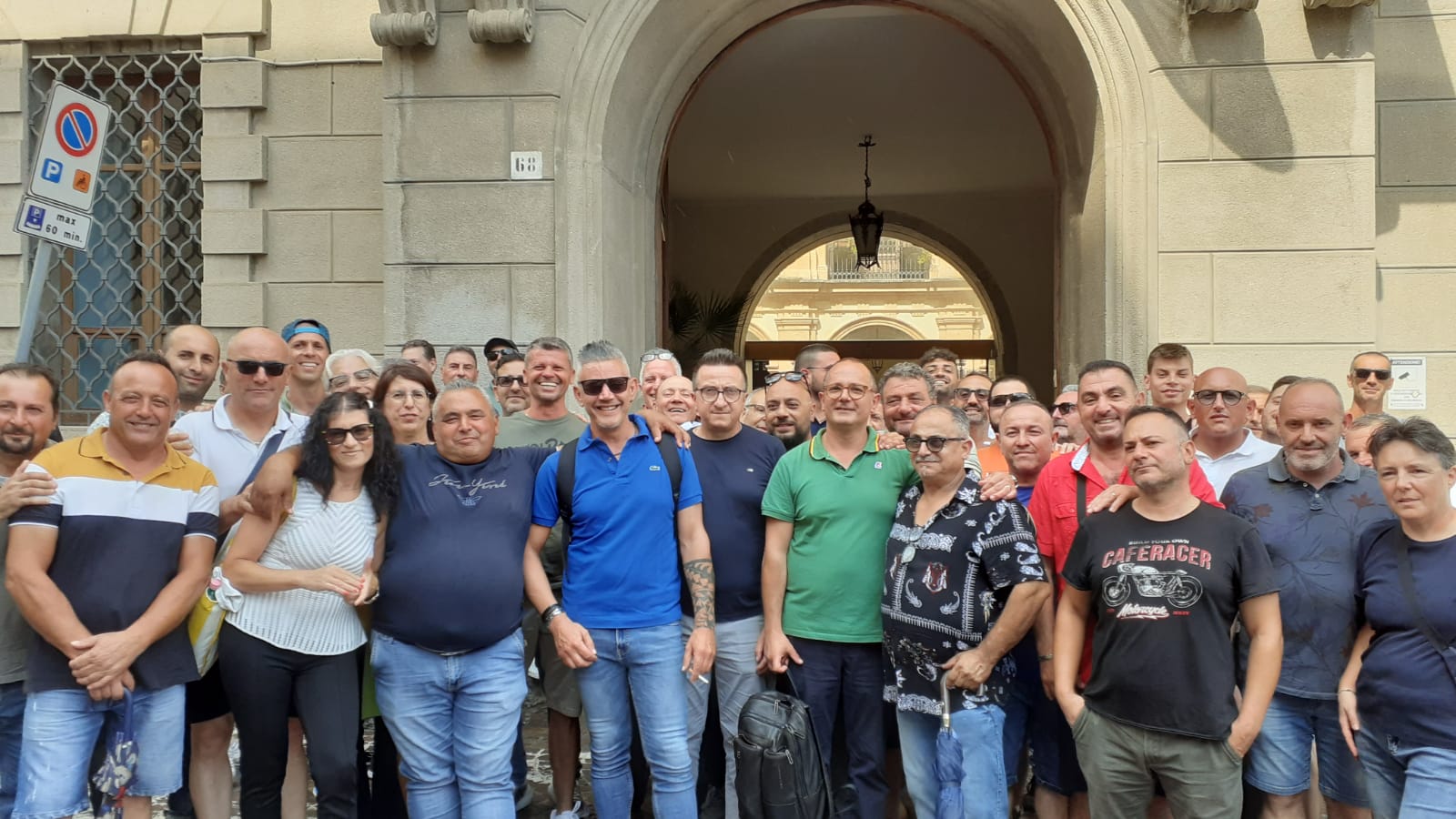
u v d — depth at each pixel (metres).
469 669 3.43
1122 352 6.02
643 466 3.66
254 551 3.30
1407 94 6.70
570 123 6.27
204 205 7.27
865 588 3.64
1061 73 6.87
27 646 3.37
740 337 15.54
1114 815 3.22
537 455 3.75
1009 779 3.66
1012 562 3.32
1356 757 3.18
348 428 3.32
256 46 7.30
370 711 3.69
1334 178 5.90
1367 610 3.15
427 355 5.43
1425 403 6.64
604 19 6.27
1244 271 5.94
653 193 7.54
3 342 7.36
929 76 10.84
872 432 3.81
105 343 7.50
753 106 11.66
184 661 3.33
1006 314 14.89
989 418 5.13
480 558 3.40
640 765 4.15
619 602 3.57
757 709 3.43
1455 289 6.64
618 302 6.71
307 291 7.22
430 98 6.32
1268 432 4.56
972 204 15.01
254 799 3.30
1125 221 6.03
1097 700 3.22
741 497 3.85
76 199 4.27
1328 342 5.89
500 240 6.28
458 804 3.48
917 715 3.47
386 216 6.34
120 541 3.20
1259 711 3.05
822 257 29.81
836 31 9.75
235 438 3.76
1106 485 3.55
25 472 3.12
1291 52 5.93
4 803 3.39
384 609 3.42
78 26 7.30
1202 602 3.09
